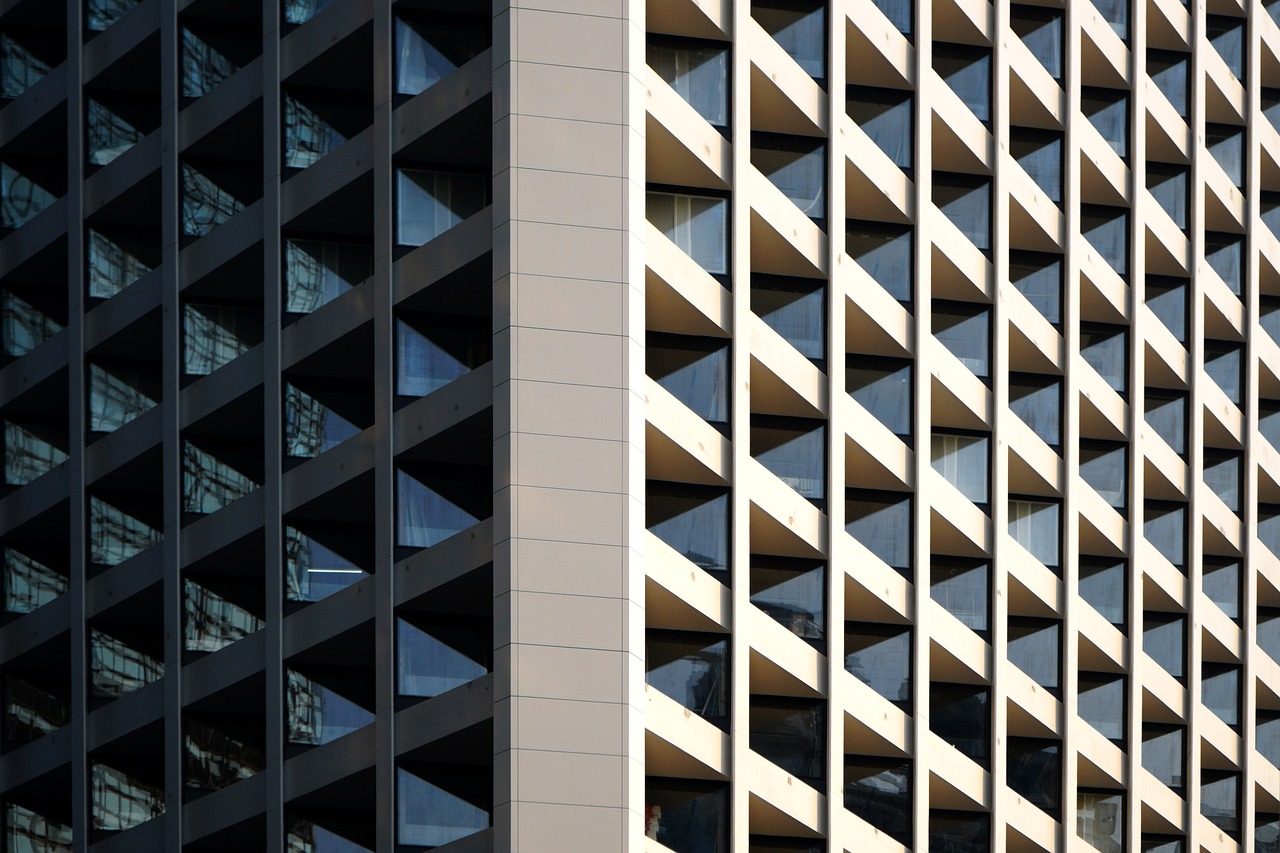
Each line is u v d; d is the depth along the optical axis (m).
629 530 53.28
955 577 64.31
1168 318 73.56
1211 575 74.50
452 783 54.81
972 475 64.81
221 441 62.06
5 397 68.00
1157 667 69.81
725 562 56.53
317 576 58.47
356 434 57.53
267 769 57.66
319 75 60.25
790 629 58.78
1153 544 72.19
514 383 53.53
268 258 59.78
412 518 55.94
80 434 65.19
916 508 62.09
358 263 60.09
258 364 59.97
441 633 55.44
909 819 60.53
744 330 57.59
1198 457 72.75
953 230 64.38
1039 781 65.25
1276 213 78.25
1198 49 74.81
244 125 61.84
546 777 51.88
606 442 53.56
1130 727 68.38
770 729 58.50
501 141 54.81
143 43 64.88
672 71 58.34
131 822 63.34
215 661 59.88
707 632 56.31
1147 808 68.75
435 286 55.84
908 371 62.78
